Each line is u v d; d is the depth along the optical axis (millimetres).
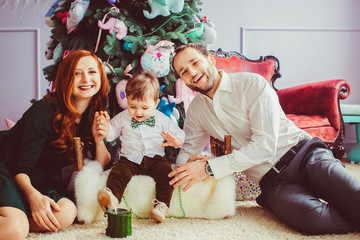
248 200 1928
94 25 2229
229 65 3191
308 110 2938
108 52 2086
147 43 2117
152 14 2121
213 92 1665
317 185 1468
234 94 1632
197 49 1610
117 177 1529
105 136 1633
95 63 1558
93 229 1442
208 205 1578
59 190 1568
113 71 2094
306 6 3893
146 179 1582
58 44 2340
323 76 3955
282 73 3904
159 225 1495
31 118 1464
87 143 1683
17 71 3838
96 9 2184
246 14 3838
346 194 1351
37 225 1368
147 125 1713
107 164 1748
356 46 3979
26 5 3805
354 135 3875
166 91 2307
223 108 1661
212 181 1578
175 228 1450
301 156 1540
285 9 3875
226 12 3816
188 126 1843
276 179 1561
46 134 1478
